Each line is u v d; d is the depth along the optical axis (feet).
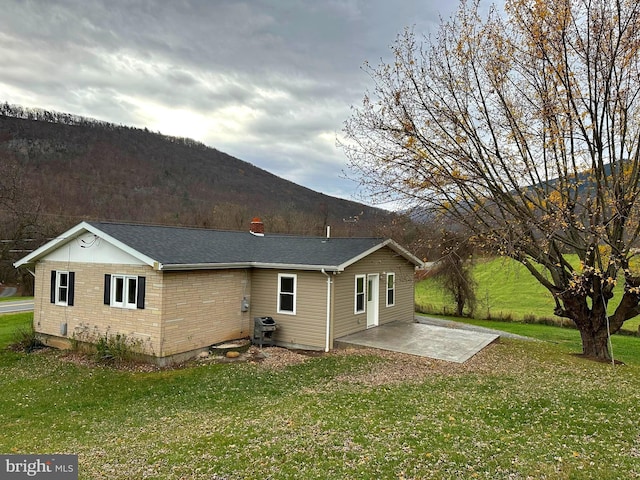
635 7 31.58
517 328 76.84
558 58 34.42
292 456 18.07
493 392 27.86
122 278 39.91
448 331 50.80
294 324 45.42
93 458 18.88
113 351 38.65
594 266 38.34
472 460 17.49
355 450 18.58
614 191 34.96
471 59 36.86
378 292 53.72
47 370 37.37
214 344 42.86
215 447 19.33
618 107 35.76
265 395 29.01
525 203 38.34
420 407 24.66
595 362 38.86
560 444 19.20
